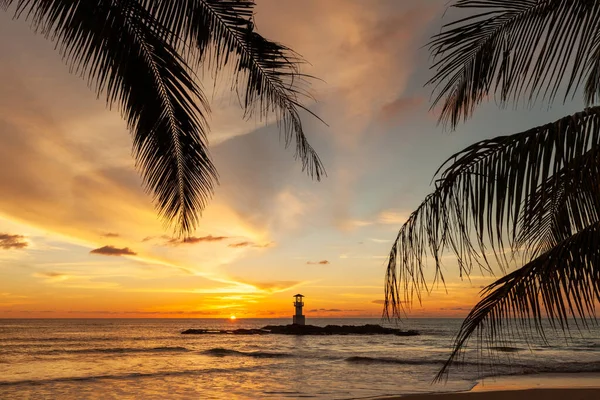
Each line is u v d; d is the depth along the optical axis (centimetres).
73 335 7438
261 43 405
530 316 259
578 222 263
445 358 3475
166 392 1964
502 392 1541
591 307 245
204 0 408
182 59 428
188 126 479
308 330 8056
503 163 258
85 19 401
